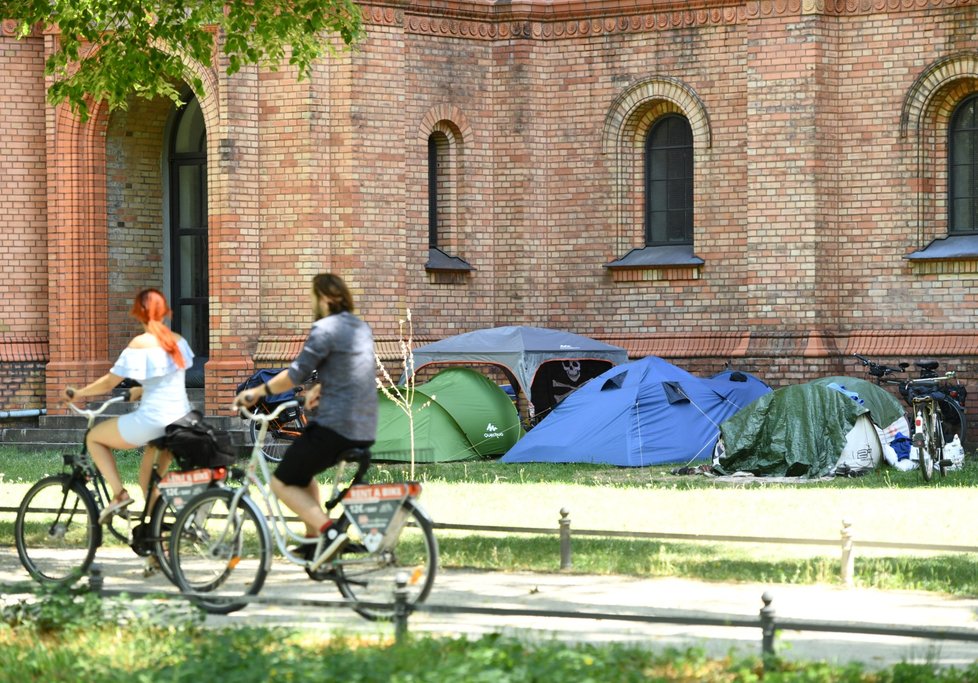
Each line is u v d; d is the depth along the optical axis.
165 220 70.06
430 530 25.45
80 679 21.16
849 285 63.81
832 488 49.34
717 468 54.03
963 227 63.00
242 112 62.59
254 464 27.06
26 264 66.50
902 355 62.41
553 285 68.88
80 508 30.78
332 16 43.38
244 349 62.88
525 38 68.19
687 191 67.50
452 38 67.12
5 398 66.06
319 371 25.75
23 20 41.38
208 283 69.44
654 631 25.34
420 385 60.84
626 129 67.75
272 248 63.09
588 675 20.14
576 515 41.41
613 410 57.75
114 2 41.09
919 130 62.59
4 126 65.94
